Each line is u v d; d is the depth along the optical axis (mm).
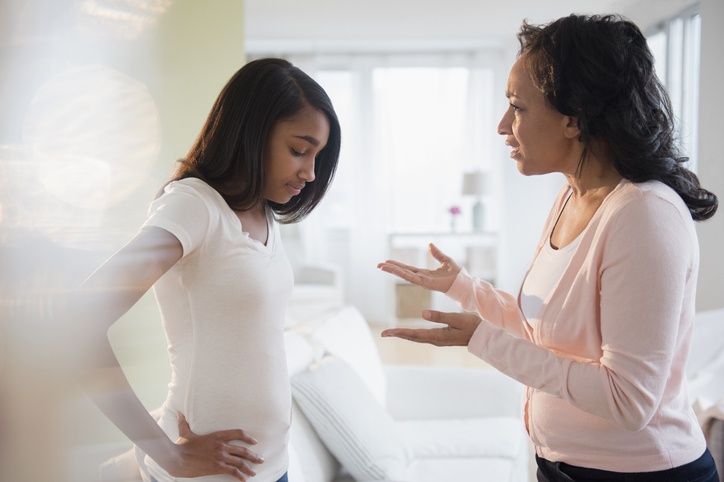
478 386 2314
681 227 730
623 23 791
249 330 854
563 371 762
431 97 5605
